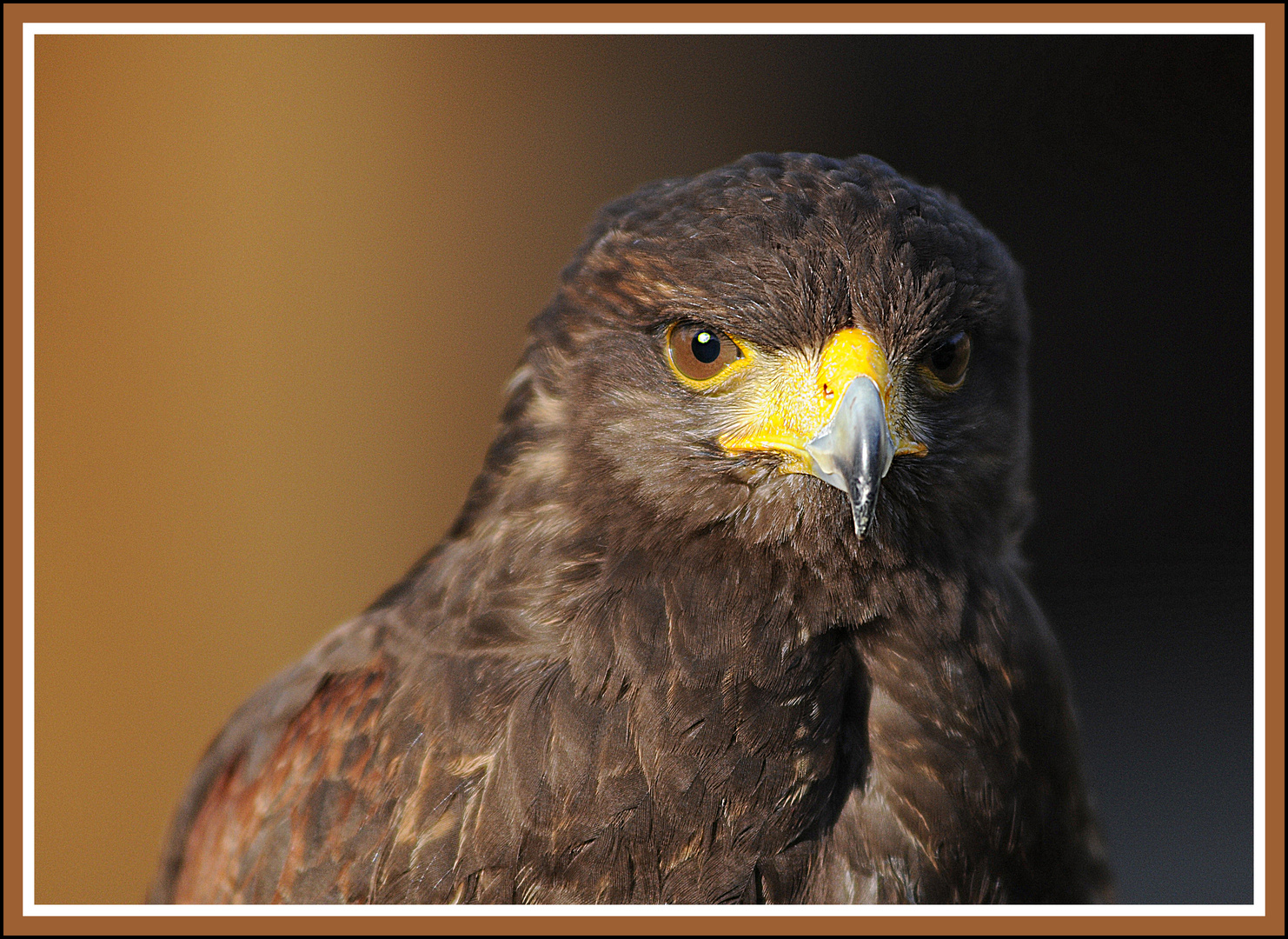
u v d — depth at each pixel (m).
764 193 2.75
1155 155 4.71
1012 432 2.77
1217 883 3.50
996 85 4.60
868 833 2.75
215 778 2.82
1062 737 2.77
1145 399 4.84
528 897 2.75
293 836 2.77
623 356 2.76
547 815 2.74
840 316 2.75
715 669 2.75
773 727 2.75
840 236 2.75
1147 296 4.80
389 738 2.76
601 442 2.76
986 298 2.76
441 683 2.76
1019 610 2.77
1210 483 4.84
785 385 2.75
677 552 2.76
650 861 2.75
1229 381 4.82
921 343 2.75
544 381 2.77
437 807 2.75
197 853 2.80
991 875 2.76
